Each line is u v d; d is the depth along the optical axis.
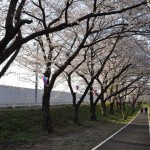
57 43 22.30
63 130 23.06
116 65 34.97
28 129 20.83
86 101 61.25
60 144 15.98
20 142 16.23
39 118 24.91
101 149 14.39
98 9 15.95
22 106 32.09
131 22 17.73
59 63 23.27
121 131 25.17
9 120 21.00
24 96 34.50
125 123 36.28
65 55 23.12
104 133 22.88
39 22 20.02
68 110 35.09
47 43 21.09
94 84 42.56
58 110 32.81
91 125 29.45
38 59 22.09
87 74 32.81
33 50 22.33
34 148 14.48
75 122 28.39
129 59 31.72
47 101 20.61
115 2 16.42
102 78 41.38
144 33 16.97
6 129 19.23
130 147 15.41
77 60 27.53
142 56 31.14
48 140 17.44
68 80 29.64
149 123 37.53
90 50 27.47
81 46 18.00
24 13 18.00
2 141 16.20
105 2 16.44
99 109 53.12
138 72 37.12
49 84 20.19
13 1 9.26
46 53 22.05
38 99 38.41
